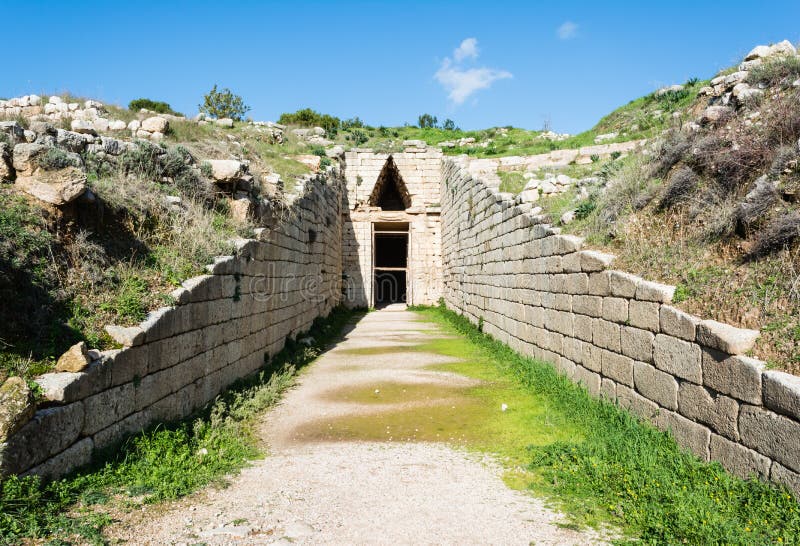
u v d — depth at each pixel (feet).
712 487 16.92
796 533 13.79
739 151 27.25
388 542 14.75
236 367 32.73
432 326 71.92
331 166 82.28
